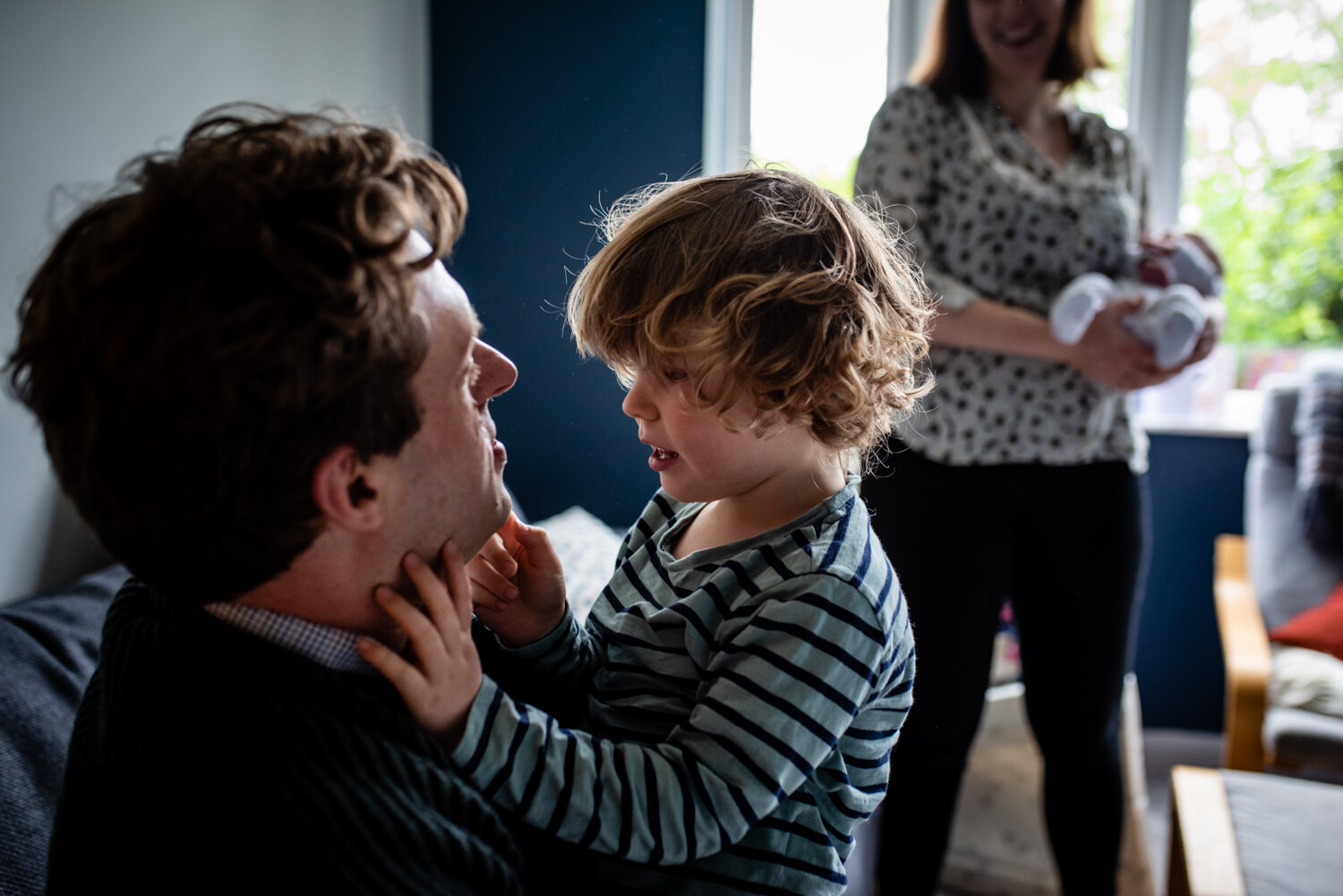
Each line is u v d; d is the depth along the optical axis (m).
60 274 0.46
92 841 0.50
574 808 0.57
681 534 0.79
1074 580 1.45
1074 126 1.56
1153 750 2.48
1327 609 2.12
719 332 0.67
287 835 0.47
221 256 0.44
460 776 0.56
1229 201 2.56
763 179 0.75
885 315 0.75
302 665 0.52
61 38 1.06
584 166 1.63
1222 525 2.45
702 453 0.70
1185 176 2.54
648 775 0.59
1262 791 1.46
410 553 0.56
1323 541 2.21
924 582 1.40
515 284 1.54
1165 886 1.50
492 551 0.71
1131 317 1.41
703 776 0.60
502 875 0.56
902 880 1.46
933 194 1.46
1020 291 1.48
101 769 0.51
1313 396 2.29
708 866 0.64
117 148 1.15
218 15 1.33
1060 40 1.48
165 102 1.24
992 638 1.45
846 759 0.70
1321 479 2.20
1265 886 1.23
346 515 0.50
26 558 1.09
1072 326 1.36
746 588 0.67
